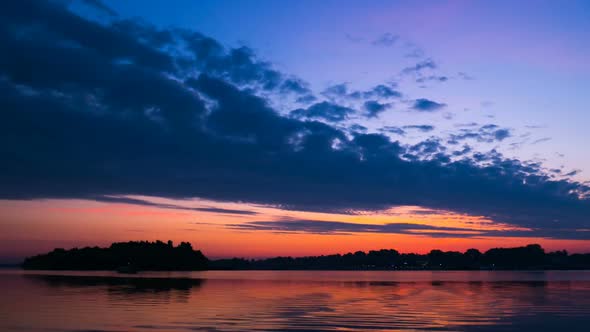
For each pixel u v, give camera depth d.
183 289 62.16
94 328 26.23
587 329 27.28
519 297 49.47
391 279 121.75
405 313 34.12
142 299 44.28
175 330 25.83
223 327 27.09
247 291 58.97
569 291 60.47
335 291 60.16
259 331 25.91
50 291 55.31
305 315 32.62
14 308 35.56
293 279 119.19
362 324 28.62
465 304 41.12
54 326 26.84
